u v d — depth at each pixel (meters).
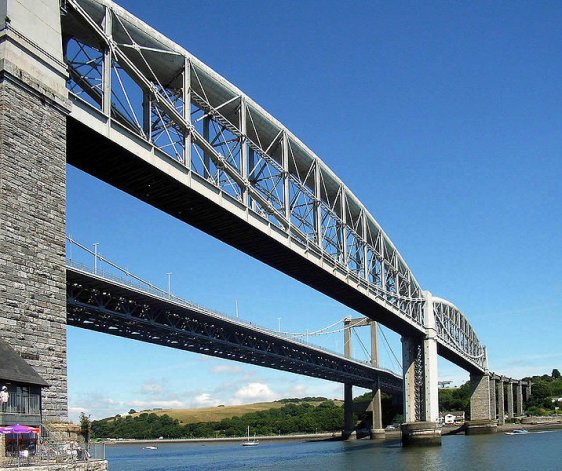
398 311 107.56
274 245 67.88
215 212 58.47
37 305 35.12
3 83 35.78
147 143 48.50
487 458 96.69
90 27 44.69
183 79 54.34
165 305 94.25
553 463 87.19
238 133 62.03
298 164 76.00
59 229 37.59
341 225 84.19
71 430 34.25
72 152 46.34
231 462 118.50
